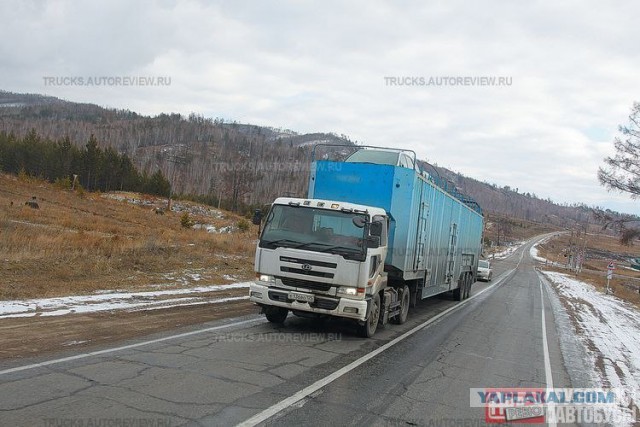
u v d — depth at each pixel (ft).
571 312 67.05
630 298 113.91
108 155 332.60
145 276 50.08
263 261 30.99
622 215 71.92
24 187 203.00
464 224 64.13
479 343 35.58
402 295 39.65
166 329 29.50
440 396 21.39
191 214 241.35
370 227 30.50
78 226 101.86
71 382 18.52
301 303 29.96
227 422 15.81
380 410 18.60
